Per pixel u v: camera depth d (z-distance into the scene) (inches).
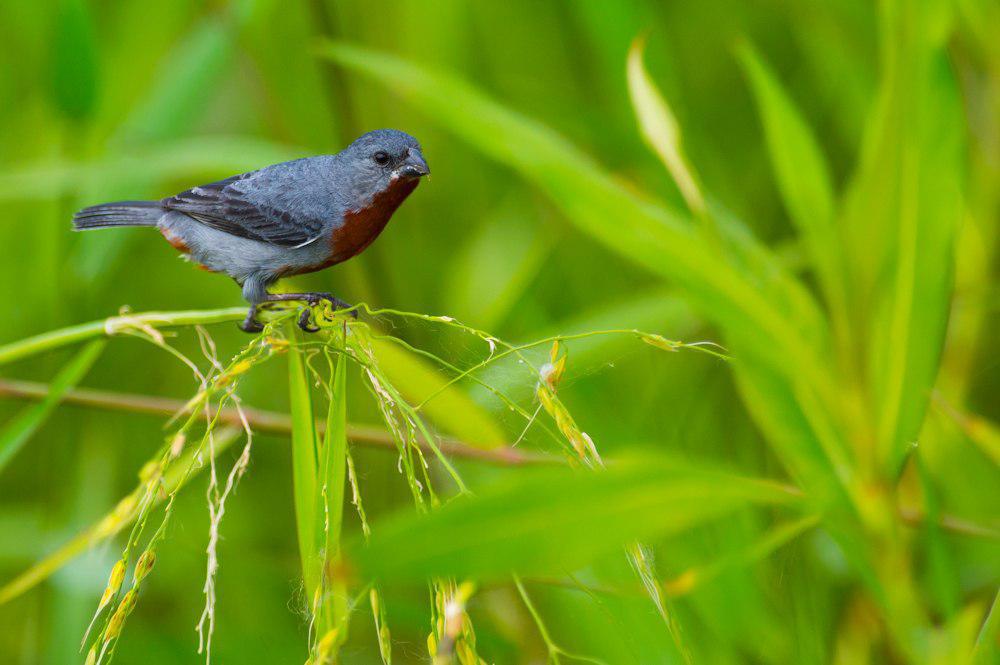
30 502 353.1
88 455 323.6
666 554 225.6
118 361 366.3
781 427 222.8
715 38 385.1
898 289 207.6
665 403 299.1
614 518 116.4
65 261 354.9
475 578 119.6
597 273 358.3
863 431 207.5
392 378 227.6
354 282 356.8
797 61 386.9
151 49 379.9
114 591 149.5
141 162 312.5
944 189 208.4
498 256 335.6
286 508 343.9
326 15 331.9
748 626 221.5
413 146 317.1
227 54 329.7
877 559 207.8
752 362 226.1
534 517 112.3
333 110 343.9
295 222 311.0
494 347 161.2
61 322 348.8
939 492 275.4
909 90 212.1
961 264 302.2
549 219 344.2
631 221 230.4
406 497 322.3
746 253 246.8
